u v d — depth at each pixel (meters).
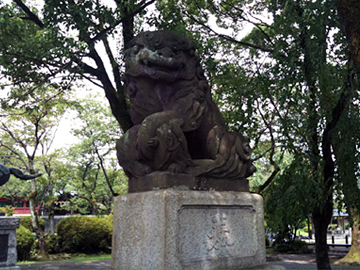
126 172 3.22
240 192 3.28
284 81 5.89
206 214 2.93
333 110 6.04
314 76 5.60
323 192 6.27
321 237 6.70
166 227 2.64
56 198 15.14
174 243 2.65
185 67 3.29
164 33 3.19
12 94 8.11
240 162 3.32
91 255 13.59
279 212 6.05
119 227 3.05
